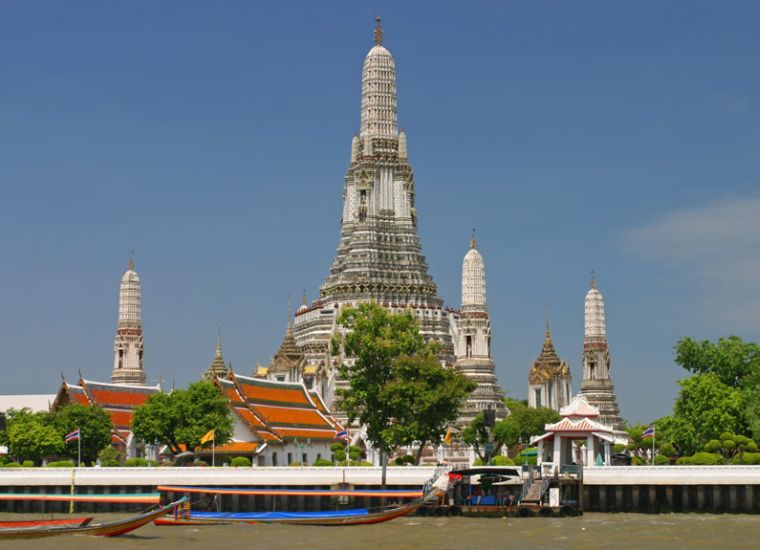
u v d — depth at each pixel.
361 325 147.62
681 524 108.50
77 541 100.12
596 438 135.50
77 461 172.88
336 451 177.88
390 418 150.88
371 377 146.75
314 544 97.88
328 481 129.75
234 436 174.00
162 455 183.38
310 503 129.00
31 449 164.00
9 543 99.00
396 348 145.88
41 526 105.31
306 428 187.12
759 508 119.31
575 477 119.44
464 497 117.31
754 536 99.12
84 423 170.38
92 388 191.25
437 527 107.62
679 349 167.38
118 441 183.75
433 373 143.88
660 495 121.44
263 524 113.81
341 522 112.69
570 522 110.50
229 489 127.38
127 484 134.88
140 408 162.00
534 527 106.38
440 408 143.88
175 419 160.62
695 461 136.12
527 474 119.06
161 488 128.38
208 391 163.75
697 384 154.25
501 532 102.81
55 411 180.38
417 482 128.62
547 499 116.31
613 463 160.50
